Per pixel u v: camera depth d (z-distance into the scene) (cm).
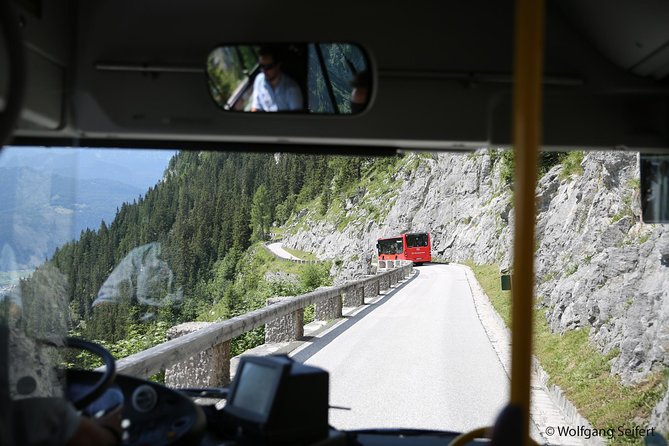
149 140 297
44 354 217
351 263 7650
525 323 183
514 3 269
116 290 926
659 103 280
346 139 278
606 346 1099
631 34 265
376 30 269
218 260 3928
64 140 240
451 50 270
